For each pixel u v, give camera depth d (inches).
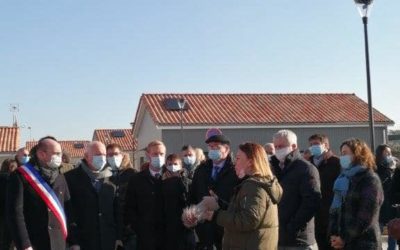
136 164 1485.0
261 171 184.4
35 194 218.4
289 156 240.8
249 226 174.9
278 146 243.0
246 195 177.3
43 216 218.2
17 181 217.3
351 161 218.1
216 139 264.5
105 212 258.2
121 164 322.0
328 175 298.4
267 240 178.4
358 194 207.5
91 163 259.0
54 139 232.4
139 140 1434.5
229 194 255.1
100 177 261.7
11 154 1213.1
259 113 1225.4
